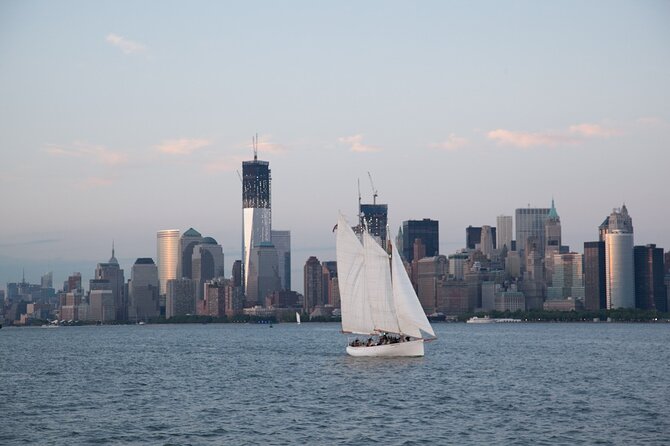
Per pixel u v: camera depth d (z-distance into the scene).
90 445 127.88
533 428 137.50
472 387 192.25
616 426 139.00
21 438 133.62
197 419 149.25
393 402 167.50
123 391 195.62
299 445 125.62
